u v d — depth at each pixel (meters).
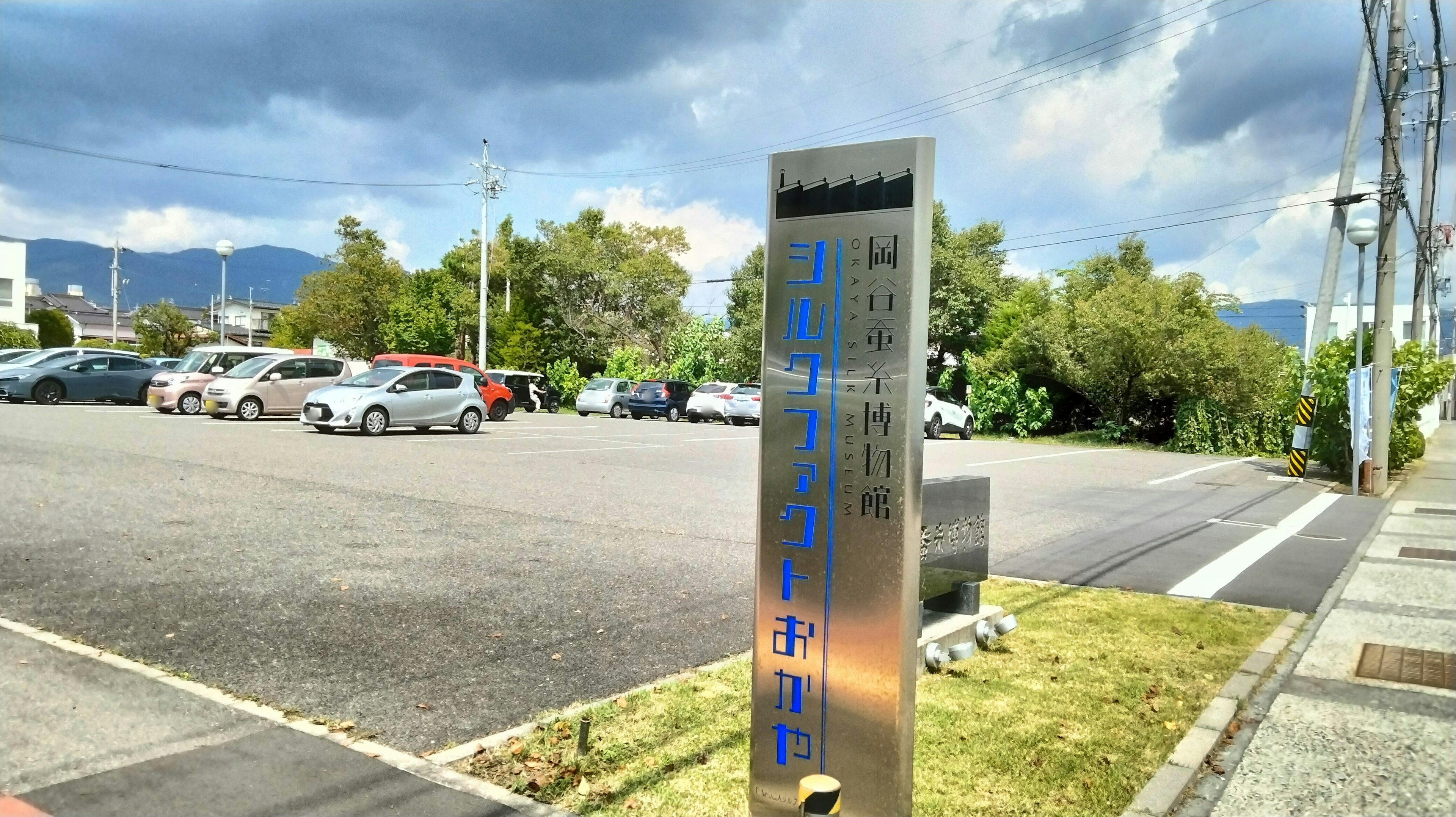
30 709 3.97
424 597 6.16
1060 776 3.68
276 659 4.79
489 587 6.51
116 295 67.19
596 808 3.30
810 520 3.05
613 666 4.91
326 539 7.93
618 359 43.56
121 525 8.03
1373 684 5.07
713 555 7.98
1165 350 26.66
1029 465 19.64
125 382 26.42
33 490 9.66
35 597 5.69
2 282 63.25
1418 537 10.55
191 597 5.88
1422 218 24.77
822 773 3.04
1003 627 5.55
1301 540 10.23
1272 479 17.59
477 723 4.05
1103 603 6.80
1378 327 15.64
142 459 12.73
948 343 39.56
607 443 20.06
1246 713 4.59
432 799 3.31
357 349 52.38
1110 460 21.72
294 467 12.79
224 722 3.94
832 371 3.00
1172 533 10.51
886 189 2.88
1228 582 7.81
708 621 5.87
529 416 31.98
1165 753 3.96
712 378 43.00
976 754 3.87
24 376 24.75
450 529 8.73
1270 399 25.33
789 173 3.08
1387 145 15.52
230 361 24.66
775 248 3.12
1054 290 32.72
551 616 5.82
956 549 5.39
